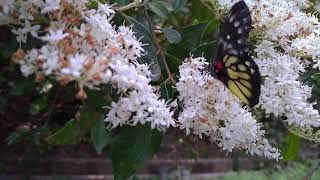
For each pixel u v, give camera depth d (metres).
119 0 0.26
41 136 0.40
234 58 0.22
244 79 0.23
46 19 0.21
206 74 0.23
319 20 0.30
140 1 0.26
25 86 0.36
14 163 0.56
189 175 0.56
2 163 0.55
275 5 0.26
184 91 0.23
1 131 0.54
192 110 0.23
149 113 0.21
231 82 0.23
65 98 0.42
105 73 0.19
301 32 0.26
